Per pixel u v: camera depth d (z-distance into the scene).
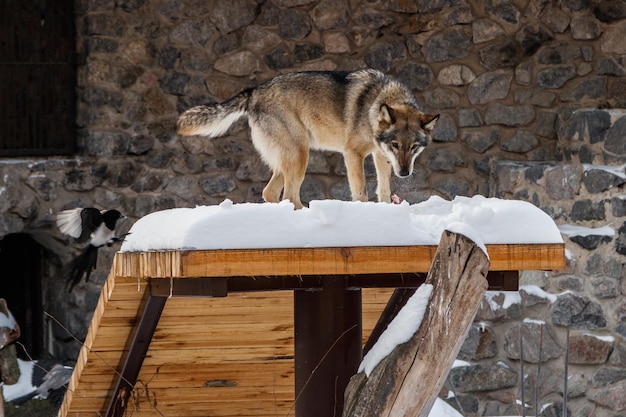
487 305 27.31
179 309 13.86
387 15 31.80
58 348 32.47
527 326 27.09
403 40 31.81
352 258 10.75
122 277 12.20
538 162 30.47
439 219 11.22
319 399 12.07
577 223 27.64
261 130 22.56
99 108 31.67
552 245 11.22
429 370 9.59
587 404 26.72
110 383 14.60
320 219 10.77
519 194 29.42
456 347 9.55
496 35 31.58
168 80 31.84
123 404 14.58
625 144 27.45
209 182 32.00
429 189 31.72
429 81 31.80
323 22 31.84
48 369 28.69
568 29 31.25
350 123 22.66
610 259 26.69
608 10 30.86
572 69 31.22
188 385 15.45
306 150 22.59
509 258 11.13
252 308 14.16
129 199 31.80
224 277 11.32
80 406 14.85
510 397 27.09
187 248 10.39
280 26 31.91
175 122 31.91
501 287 12.41
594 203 27.28
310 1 31.84
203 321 14.26
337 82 22.61
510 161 31.08
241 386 15.75
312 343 12.12
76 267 12.83
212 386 15.62
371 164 31.08
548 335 26.98
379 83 23.11
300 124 22.52
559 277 27.19
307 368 12.15
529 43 31.45
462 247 9.34
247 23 31.91
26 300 32.81
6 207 30.91
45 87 31.70
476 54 31.67
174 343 14.55
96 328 13.38
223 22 31.89
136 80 31.80
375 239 10.84
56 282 32.69
